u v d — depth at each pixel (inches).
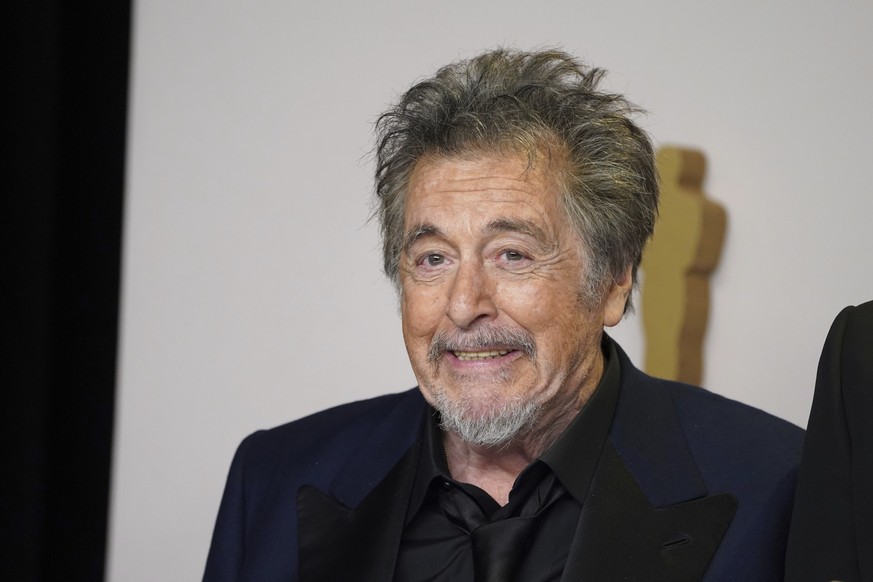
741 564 144.3
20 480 208.2
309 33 237.5
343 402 238.2
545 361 146.5
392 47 237.1
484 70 153.3
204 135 237.1
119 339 227.1
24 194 205.2
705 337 223.6
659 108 231.3
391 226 156.5
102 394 219.1
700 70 230.4
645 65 232.2
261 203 238.4
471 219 145.0
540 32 234.8
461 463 158.1
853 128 226.8
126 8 214.7
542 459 149.5
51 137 205.9
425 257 148.9
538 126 147.9
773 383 225.6
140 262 236.2
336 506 159.6
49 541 215.9
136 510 236.1
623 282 158.6
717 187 228.7
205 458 237.6
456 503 153.2
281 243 238.4
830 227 226.2
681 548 145.3
